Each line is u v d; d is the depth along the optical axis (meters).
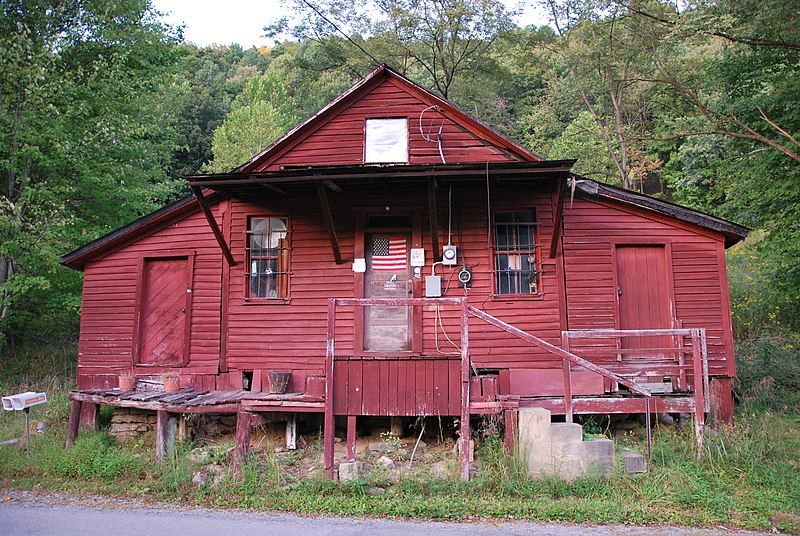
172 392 9.05
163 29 17.55
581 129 24.62
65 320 17.70
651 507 6.32
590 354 9.02
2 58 13.51
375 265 10.08
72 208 15.52
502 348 9.55
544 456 7.14
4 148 13.59
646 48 16.09
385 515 6.32
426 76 27.81
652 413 8.86
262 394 8.73
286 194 10.21
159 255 10.84
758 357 12.79
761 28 10.24
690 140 19.94
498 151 10.32
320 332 9.91
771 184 12.32
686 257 9.80
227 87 48.78
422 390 7.43
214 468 7.84
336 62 25.84
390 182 9.28
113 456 8.20
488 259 9.79
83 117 15.07
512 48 25.16
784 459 7.49
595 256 9.80
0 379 14.21
